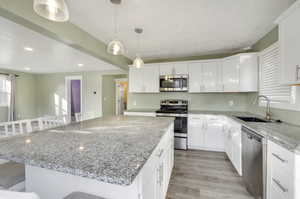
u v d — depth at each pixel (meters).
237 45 2.94
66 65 4.34
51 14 1.03
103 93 5.41
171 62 3.54
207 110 3.61
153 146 0.99
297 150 0.98
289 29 1.40
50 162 0.75
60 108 5.74
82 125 1.67
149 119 2.10
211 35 2.46
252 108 2.97
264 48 2.49
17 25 1.90
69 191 0.91
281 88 1.99
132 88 3.90
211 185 1.89
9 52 3.05
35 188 0.99
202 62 3.33
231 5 1.64
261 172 1.43
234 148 2.29
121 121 1.93
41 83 5.96
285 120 1.92
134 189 0.78
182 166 2.41
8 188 1.07
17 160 0.82
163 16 1.87
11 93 5.04
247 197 1.67
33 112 5.90
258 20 1.97
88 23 2.03
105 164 0.73
